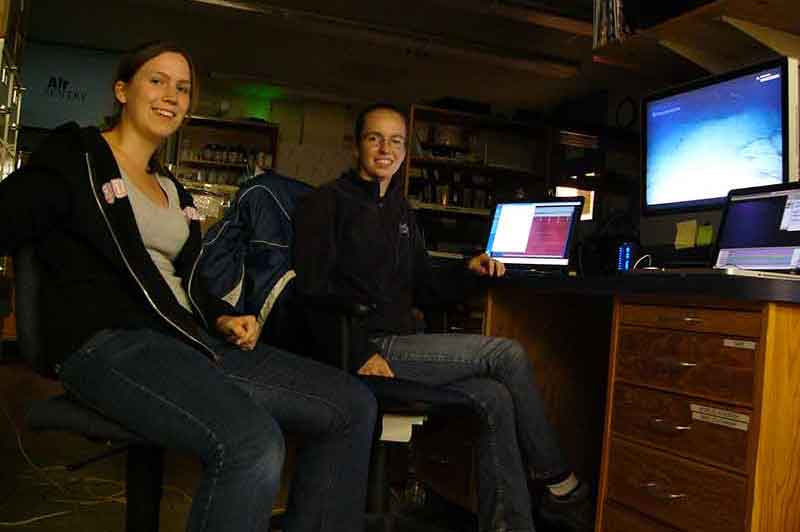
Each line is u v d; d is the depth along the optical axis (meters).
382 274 2.16
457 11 6.50
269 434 1.26
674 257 2.34
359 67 8.20
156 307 1.41
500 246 3.07
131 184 1.54
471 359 2.05
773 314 1.44
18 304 1.37
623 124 7.65
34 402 1.38
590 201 3.81
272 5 6.42
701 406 1.58
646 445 1.73
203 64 8.55
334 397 1.55
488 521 1.99
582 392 2.57
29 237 1.34
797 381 1.48
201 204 4.09
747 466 1.46
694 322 1.62
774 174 2.01
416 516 2.55
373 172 2.22
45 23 7.57
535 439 2.04
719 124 2.18
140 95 1.57
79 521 2.18
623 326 1.84
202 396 1.27
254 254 1.92
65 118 8.28
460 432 2.44
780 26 2.18
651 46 2.45
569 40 6.93
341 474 1.56
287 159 9.24
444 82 8.49
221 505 1.21
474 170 7.61
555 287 2.01
